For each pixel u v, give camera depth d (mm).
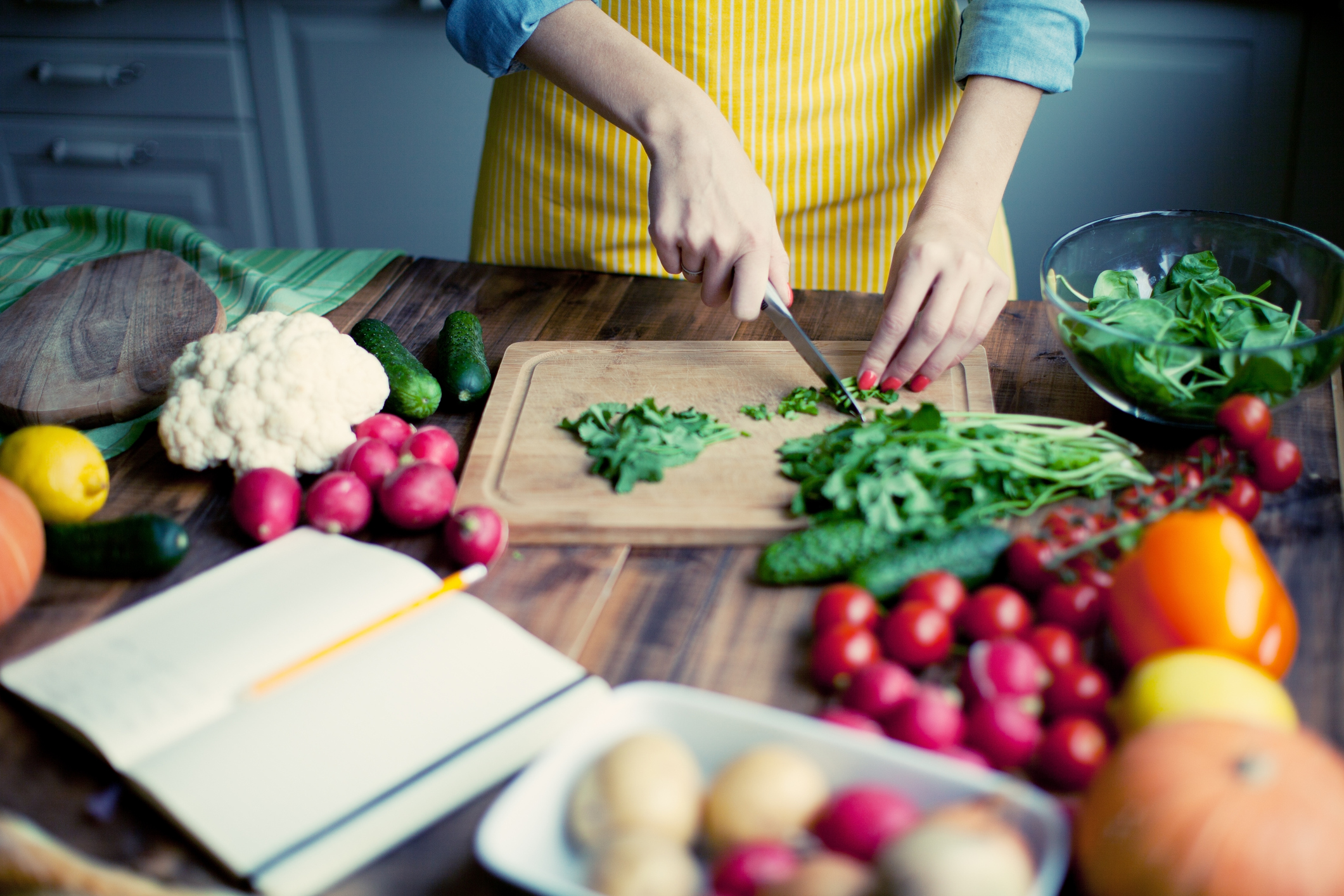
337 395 1037
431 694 747
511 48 1216
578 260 1562
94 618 880
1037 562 818
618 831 599
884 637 779
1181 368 995
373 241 2771
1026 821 580
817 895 537
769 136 1471
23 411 1127
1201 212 1184
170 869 652
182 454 1041
